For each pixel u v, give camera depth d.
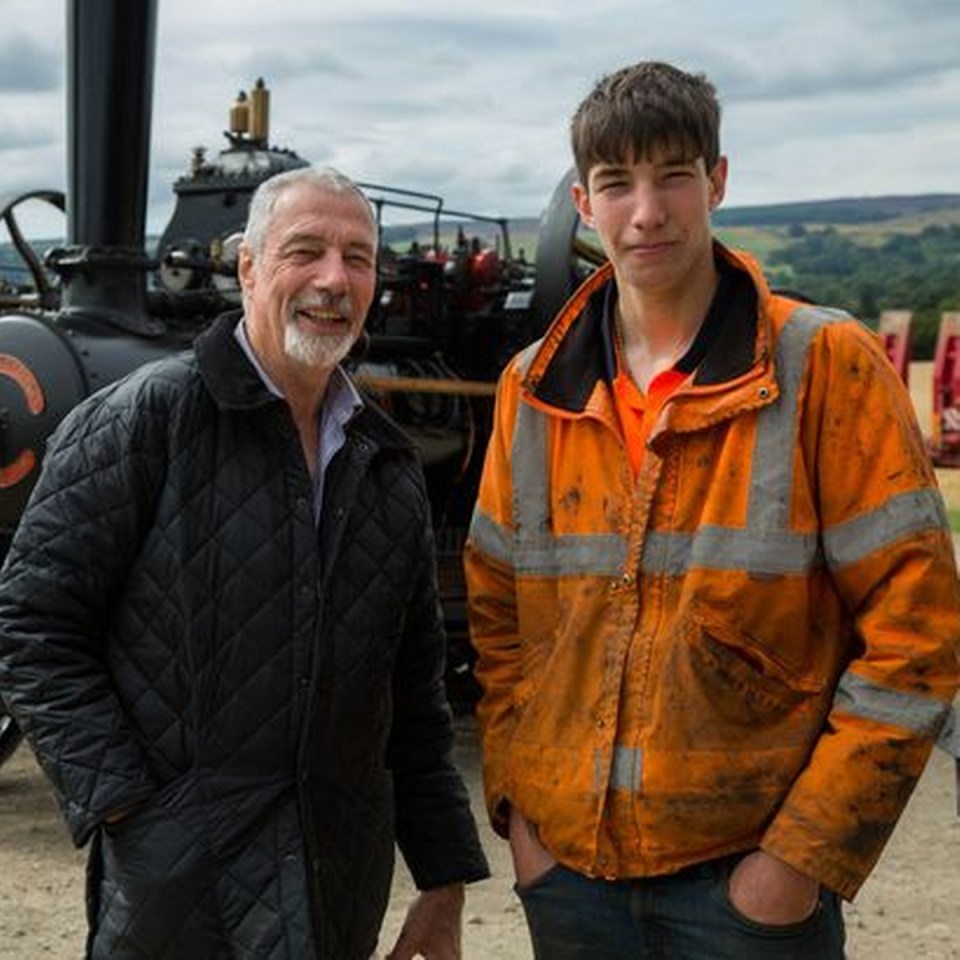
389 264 7.09
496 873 5.34
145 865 2.64
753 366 2.53
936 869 5.48
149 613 2.67
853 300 61.34
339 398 2.80
